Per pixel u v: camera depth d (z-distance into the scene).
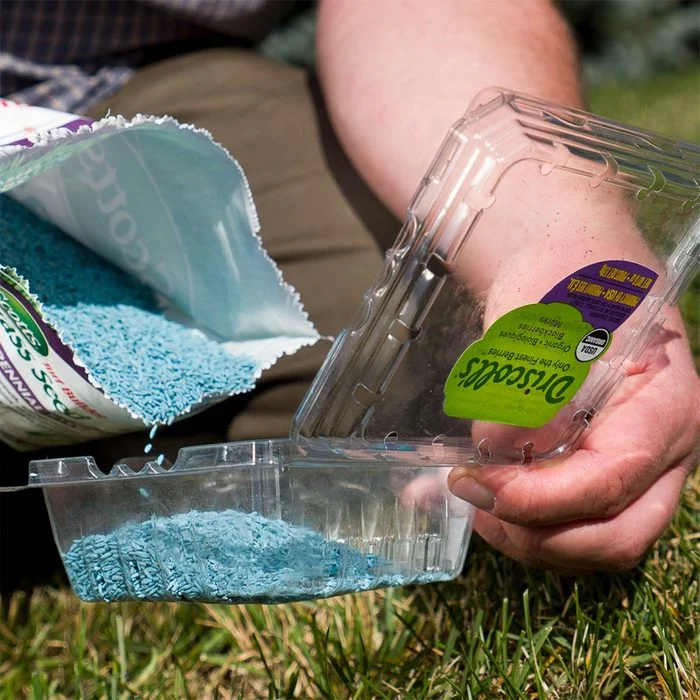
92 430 0.99
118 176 1.00
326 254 1.09
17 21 1.15
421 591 1.08
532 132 0.91
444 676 1.00
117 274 1.03
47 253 1.01
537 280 0.92
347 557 0.95
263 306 1.01
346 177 1.10
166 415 0.97
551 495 0.95
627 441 0.96
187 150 0.98
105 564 0.96
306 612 1.08
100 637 1.10
